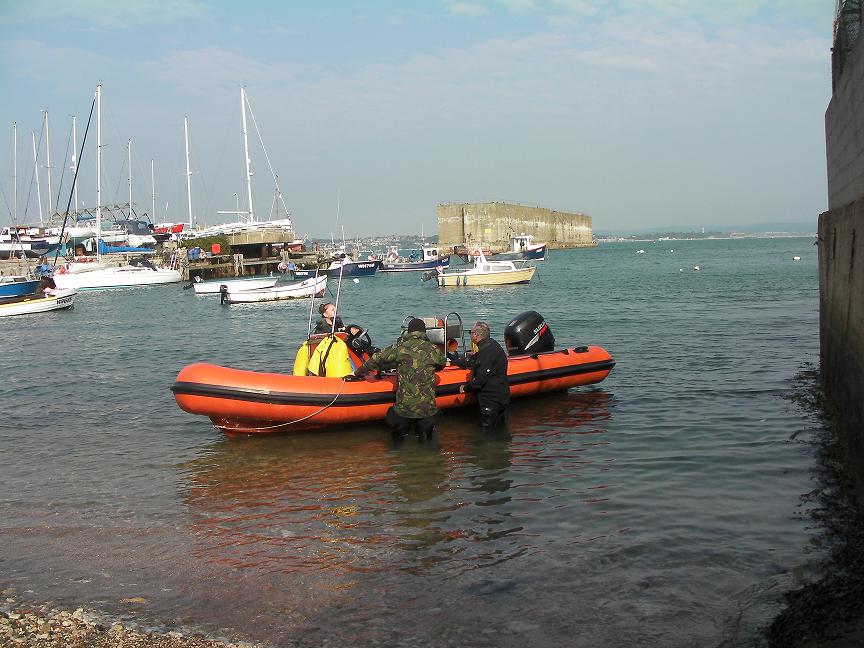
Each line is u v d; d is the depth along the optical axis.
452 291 45.00
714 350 15.04
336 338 9.35
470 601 4.62
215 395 8.49
